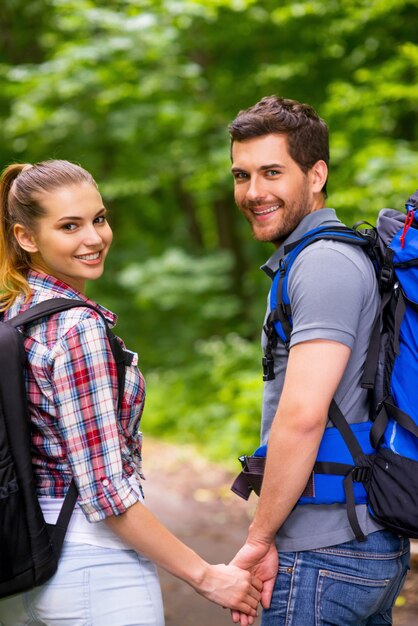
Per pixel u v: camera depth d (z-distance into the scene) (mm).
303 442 1946
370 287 2039
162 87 9180
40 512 1889
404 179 6391
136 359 2043
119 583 1973
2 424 1838
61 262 2025
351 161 7281
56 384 1861
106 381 1893
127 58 8617
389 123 7883
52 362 1872
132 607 1979
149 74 9023
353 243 2043
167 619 3719
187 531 5195
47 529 1927
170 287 10078
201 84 9570
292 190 2186
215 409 8453
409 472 1970
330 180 7594
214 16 8234
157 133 10133
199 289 10117
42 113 9070
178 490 6305
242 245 11516
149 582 2037
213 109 9500
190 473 6855
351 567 2045
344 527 2041
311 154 2209
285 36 8680
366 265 2047
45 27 10391
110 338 1950
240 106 9516
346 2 7598
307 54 8477
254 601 2111
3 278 2074
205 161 9695
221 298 10680
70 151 10469
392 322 2037
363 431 2049
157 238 13680
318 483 2033
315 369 1929
